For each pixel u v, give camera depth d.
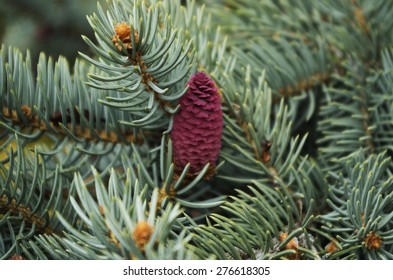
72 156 0.39
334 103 0.42
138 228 0.29
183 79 0.37
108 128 0.38
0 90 0.37
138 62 0.35
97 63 0.35
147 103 0.37
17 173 0.36
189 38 0.38
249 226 0.36
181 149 0.36
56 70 0.38
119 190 0.36
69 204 0.37
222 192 0.39
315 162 0.39
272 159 0.38
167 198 0.36
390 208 0.36
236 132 0.39
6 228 0.36
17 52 0.39
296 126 0.43
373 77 0.43
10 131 0.38
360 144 0.41
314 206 0.37
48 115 0.38
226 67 0.40
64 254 0.33
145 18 0.35
